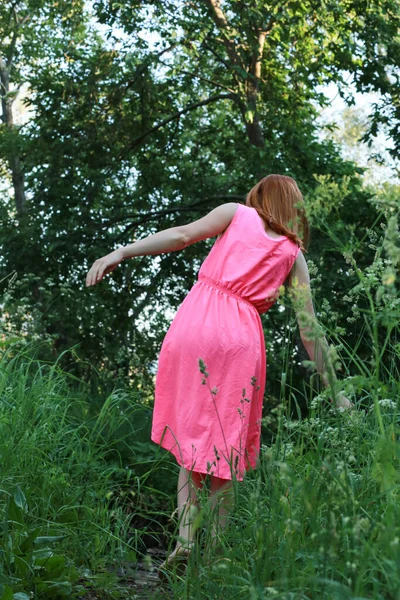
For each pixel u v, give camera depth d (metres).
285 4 10.59
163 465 4.45
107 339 12.48
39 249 12.66
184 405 2.62
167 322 12.73
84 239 13.19
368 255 10.16
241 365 2.60
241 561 1.86
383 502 1.66
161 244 2.75
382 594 1.41
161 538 3.81
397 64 11.41
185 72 13.16
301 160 12.38
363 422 2.10
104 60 13.20
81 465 3.19
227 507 2.27
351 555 1.41
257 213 2.80
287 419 2.22
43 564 2.19
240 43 11.24
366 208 10.24
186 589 1.86
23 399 3.27
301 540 1.70
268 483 1.96
